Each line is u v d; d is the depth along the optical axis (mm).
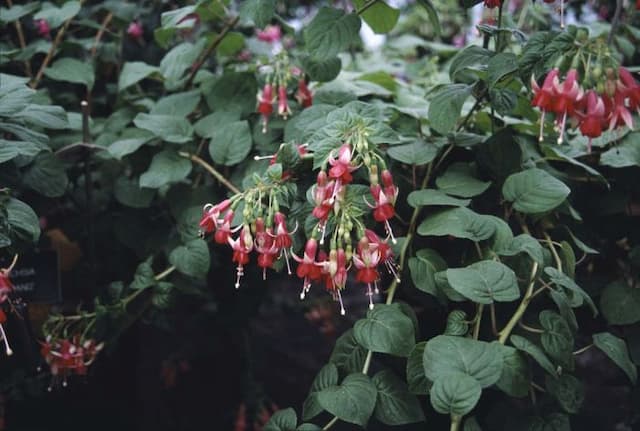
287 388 2049
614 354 1067
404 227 1216
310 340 2268
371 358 1129
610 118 1006
